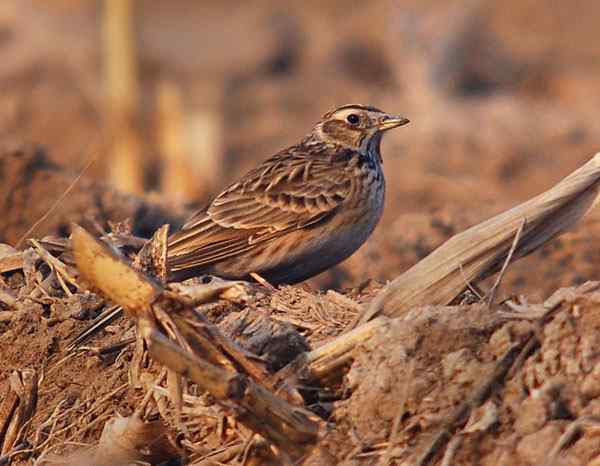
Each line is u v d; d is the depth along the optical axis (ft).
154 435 30.09
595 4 150.30
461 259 31.83
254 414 27.89
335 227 42.45
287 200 42.06
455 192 82.53
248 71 131.34
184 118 94.32
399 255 60.13
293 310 34.14
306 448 28.09
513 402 27.14
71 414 32.81
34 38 124.06
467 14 124.57
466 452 26.58
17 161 59.62
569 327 27.81
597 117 106.32
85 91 113.60
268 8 148.36
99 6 134.31
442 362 28.19
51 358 34.86
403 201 81.82
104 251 29.25
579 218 32.63
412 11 123.13
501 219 32.19
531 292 55.72
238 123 116.26
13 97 112.16
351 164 43.39
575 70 130.72
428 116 105.81
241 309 33.91
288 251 42.19
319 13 146.72
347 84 125.29
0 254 39.17
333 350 29.58
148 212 60.85
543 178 91.86
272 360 30.96
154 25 140.15
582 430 26.17
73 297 35.63
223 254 42.14
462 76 120.06
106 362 33.86
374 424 27.91
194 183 90.27
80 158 96.37
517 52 133.90
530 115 105.29
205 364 27.78
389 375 28.09
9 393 33.37
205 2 146.20
